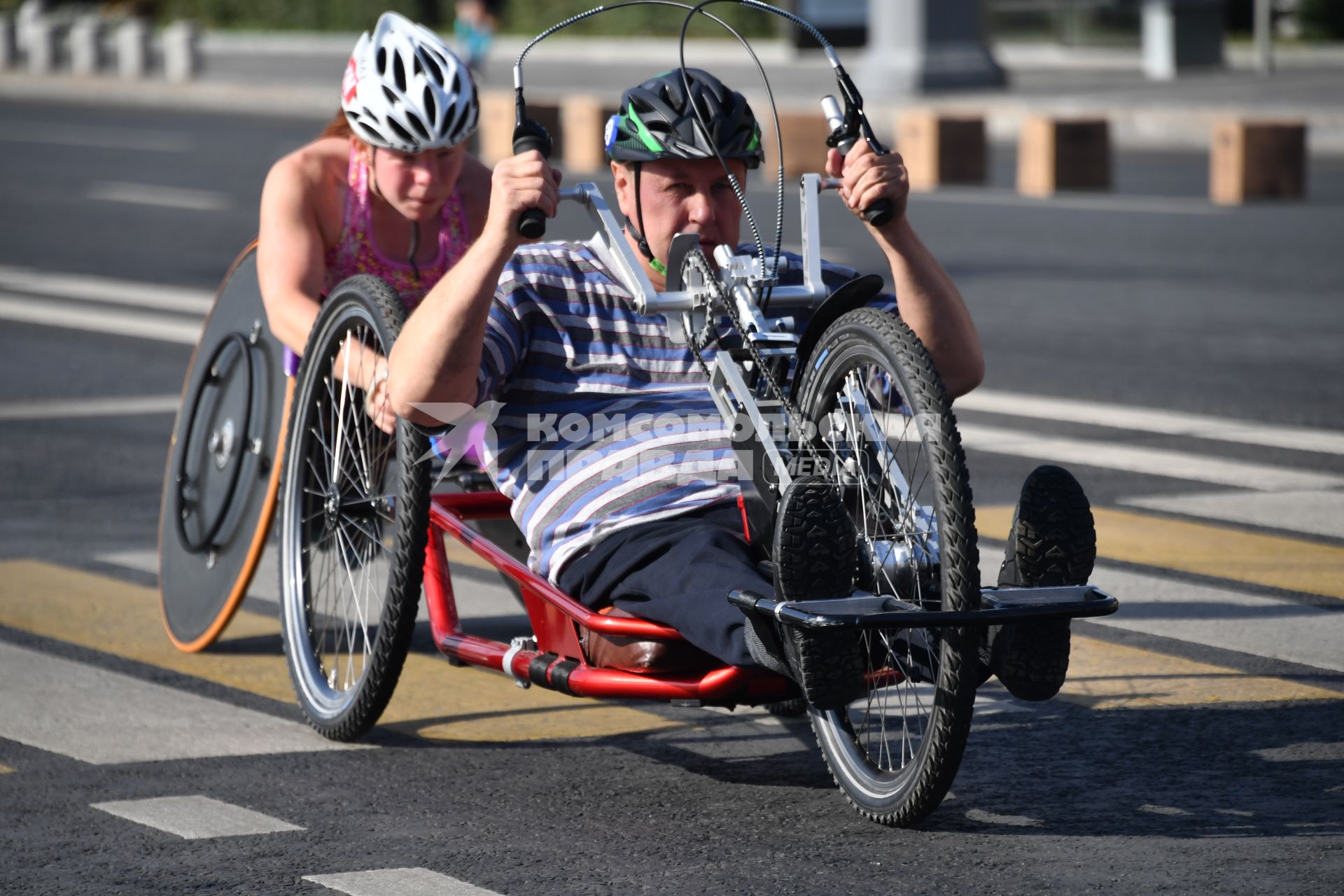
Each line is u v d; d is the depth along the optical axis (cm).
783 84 8588
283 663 1514
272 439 1492
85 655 1527
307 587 1384
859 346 1058
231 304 1580
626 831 1120
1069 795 1179
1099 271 3834
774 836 1109
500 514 1332
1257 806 1154
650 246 1194
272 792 1194
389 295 1269
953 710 1025
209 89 9581
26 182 5888
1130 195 5253
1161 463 2223
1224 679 1433
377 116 1402
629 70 10094
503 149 6744
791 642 1018
